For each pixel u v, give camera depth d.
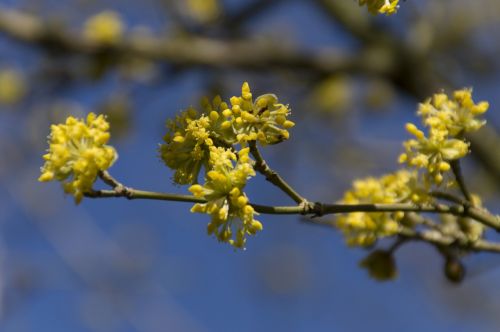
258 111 2.91
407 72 8.68
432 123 3.21
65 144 2.97
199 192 2.87
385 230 3.53
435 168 3.17
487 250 3.68
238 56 8.91
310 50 9.08
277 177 2.93
